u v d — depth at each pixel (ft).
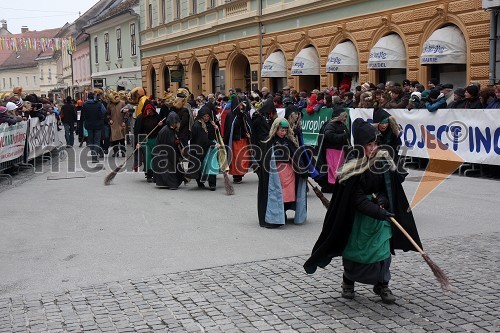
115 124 61.67
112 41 157.38
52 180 46.65
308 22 76.33
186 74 115.65
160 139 40.78
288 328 16.22
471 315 16.66
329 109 51.70
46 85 291.58
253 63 90.43
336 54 68.18
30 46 137.59
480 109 39.37
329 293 18.94
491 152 38.93
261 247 24.85
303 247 24.76
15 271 22.22
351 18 67.56
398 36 61.05
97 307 18.20
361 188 17.28
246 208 33.37
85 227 29.30
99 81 137.08
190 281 20.47
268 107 41.93
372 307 17.60
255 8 88.69
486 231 26.25
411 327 15.99
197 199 36.63
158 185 41.27
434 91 42.68
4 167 45.50
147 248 25.00
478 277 19.90
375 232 17.28
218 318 17.06
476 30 51.47
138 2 138.82
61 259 23.67
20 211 33.73
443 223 27.91
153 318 17.20
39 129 58.29
